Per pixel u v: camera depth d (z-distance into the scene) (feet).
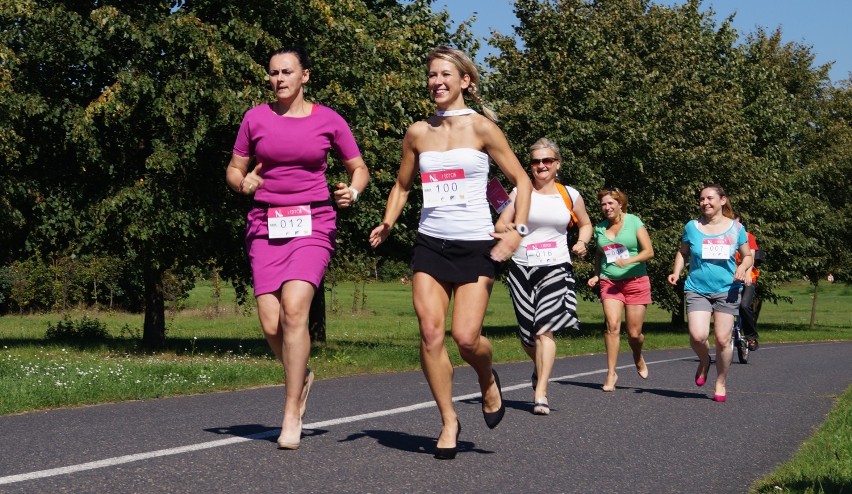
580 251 28.45
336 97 55.01
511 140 93.86
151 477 15.52
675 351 64.64
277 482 15.43
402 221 69.15
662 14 105.81
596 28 99.30
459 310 17.81
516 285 27.55
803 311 204.54
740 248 30.83
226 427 21.58
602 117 94.63
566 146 94.17
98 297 148.97
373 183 59.36
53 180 57.57
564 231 27.86
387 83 58.75
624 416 25.90
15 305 143.13
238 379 33.73
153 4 54.70
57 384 28.48
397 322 143.02
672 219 101.50
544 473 17.33
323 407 26.22
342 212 59.26
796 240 116.57
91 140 51.21
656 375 39.81
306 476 15.98
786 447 21.76
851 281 136.56
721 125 102.01
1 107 50.42
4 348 60.75
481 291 17.83
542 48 99.14
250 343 74.02
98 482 15.07
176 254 58.39
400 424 22.72
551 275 27.30
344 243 68.13
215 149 55.62
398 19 73.72
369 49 57.93
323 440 19.80
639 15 105.91
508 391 31.83
